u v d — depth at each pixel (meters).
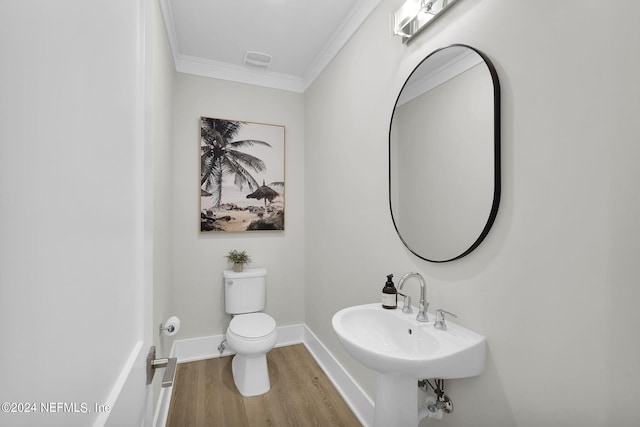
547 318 0.92
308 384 2.27
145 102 0.69
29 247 0.27
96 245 0.42
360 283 1.97
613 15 0.77
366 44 1.92
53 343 0.31
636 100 0.73
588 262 0.82
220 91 2.77
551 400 0.91
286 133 3.00
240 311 2.63
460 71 1.21
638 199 0.73
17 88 0.26
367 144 1.90
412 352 1.26
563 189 0.88
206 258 2.71
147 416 0.72
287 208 3.00
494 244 1.09
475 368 1.09
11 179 0.25
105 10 0.45
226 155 2.76
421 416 1.28
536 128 0.95
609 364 0.78
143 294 0.68
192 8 2.02
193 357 2.65
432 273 1.38
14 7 0.25
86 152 0.38
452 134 1.25
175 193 2.61
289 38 2.37
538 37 0.95
